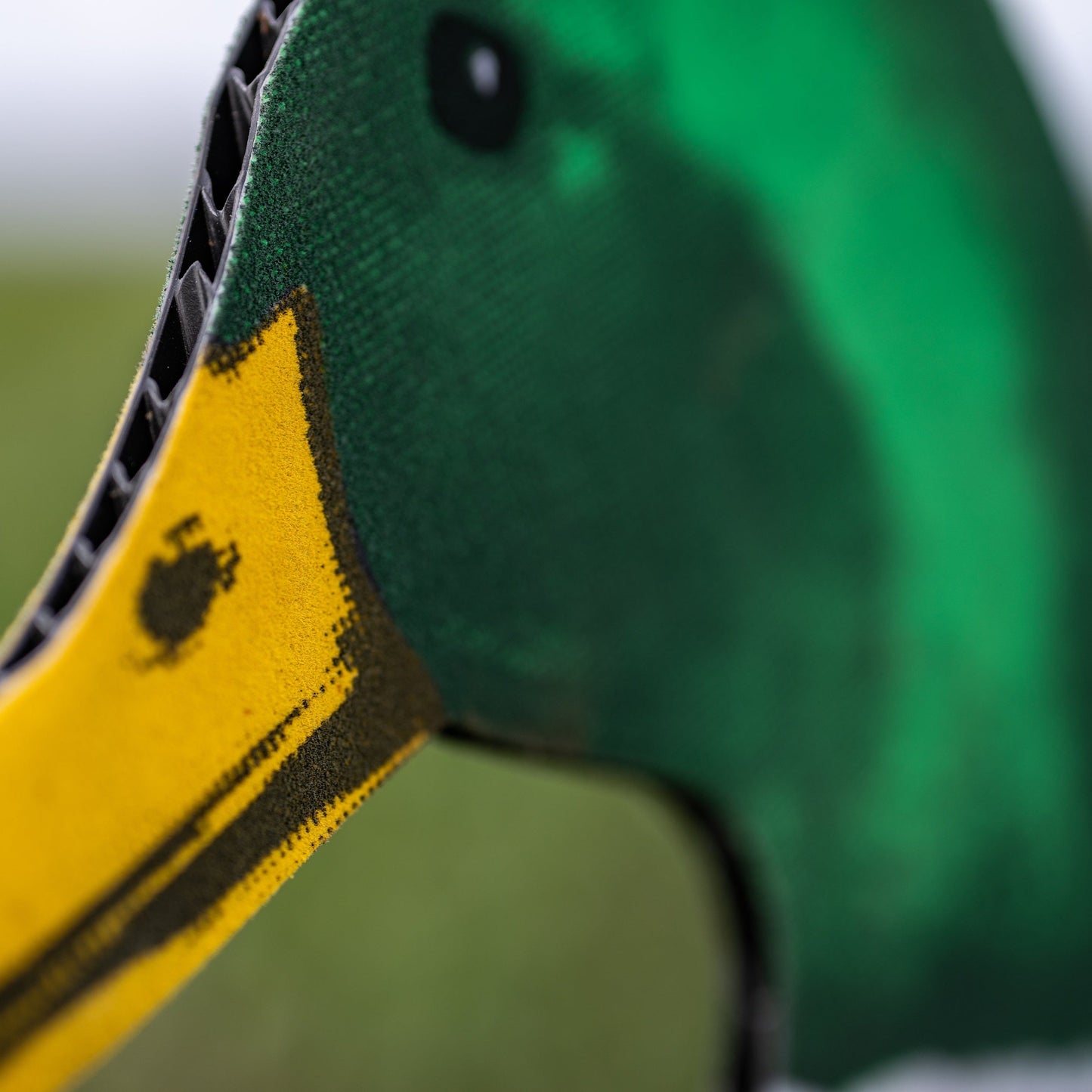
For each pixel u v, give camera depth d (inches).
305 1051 30.3
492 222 14.1
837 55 15.8
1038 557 16.8
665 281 15.1
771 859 16.0
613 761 15.2
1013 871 16.9
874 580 16.2
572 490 14.7
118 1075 28.9
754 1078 16.1
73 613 12.4
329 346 13.1
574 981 32.5
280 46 13.0
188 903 12.5
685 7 15.1
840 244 15.9
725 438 15.5
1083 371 17.3
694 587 15.4
